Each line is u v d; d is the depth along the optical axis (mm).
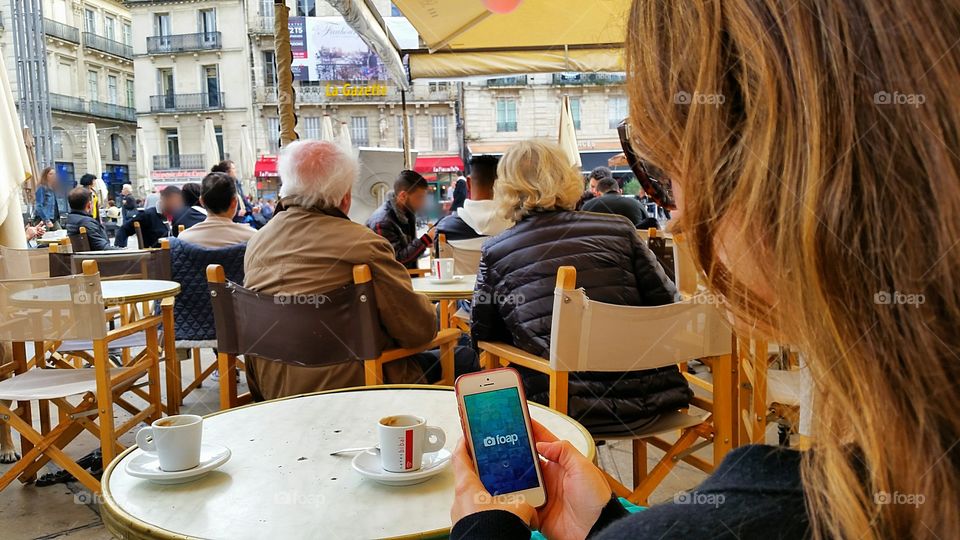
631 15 427
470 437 812
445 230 4695
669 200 430
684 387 2107
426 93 29906
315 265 2201
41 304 2455
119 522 990
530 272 2152
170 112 33688
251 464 1205
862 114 310
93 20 37594
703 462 2104
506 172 2279
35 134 18844
